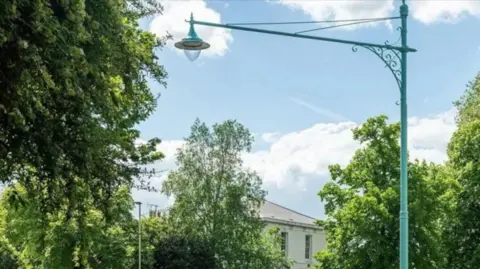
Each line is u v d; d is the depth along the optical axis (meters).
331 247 30.70
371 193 28.92
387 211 28.16
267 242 55.09
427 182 29.52
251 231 52.16
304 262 73.50
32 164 11.41
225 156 52.88
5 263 35.66
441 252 29.50
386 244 28.31
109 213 14.49
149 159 20.55
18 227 31.97
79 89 10.31
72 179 12.52
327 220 30.92
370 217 28.36
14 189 13.27
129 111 19.20
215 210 52.16
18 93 9.33
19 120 9.30
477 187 32.56
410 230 28.58
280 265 54.50
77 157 11.84
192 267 50.28
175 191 52.75
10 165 11.73
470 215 32.66
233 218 51.88
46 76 9.33
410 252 28.50
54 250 31.52
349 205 28.53
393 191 28.58
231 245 51.56
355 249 28.81
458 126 41.59
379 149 30.50
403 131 15.21
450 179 30.52
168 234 52.31
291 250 72.31
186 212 52.31
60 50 9.80
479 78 45.25
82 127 11.55
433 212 29.31
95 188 13.85
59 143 11.43
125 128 19.73
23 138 10.95
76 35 10.06
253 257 52.09
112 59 12.40
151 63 17.17
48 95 10.48
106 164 13.48
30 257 35.31
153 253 49.19
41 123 11.02
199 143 53.06
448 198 29.95
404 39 15.26
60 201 13.28
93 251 34.19
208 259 50.72
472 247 32.69
